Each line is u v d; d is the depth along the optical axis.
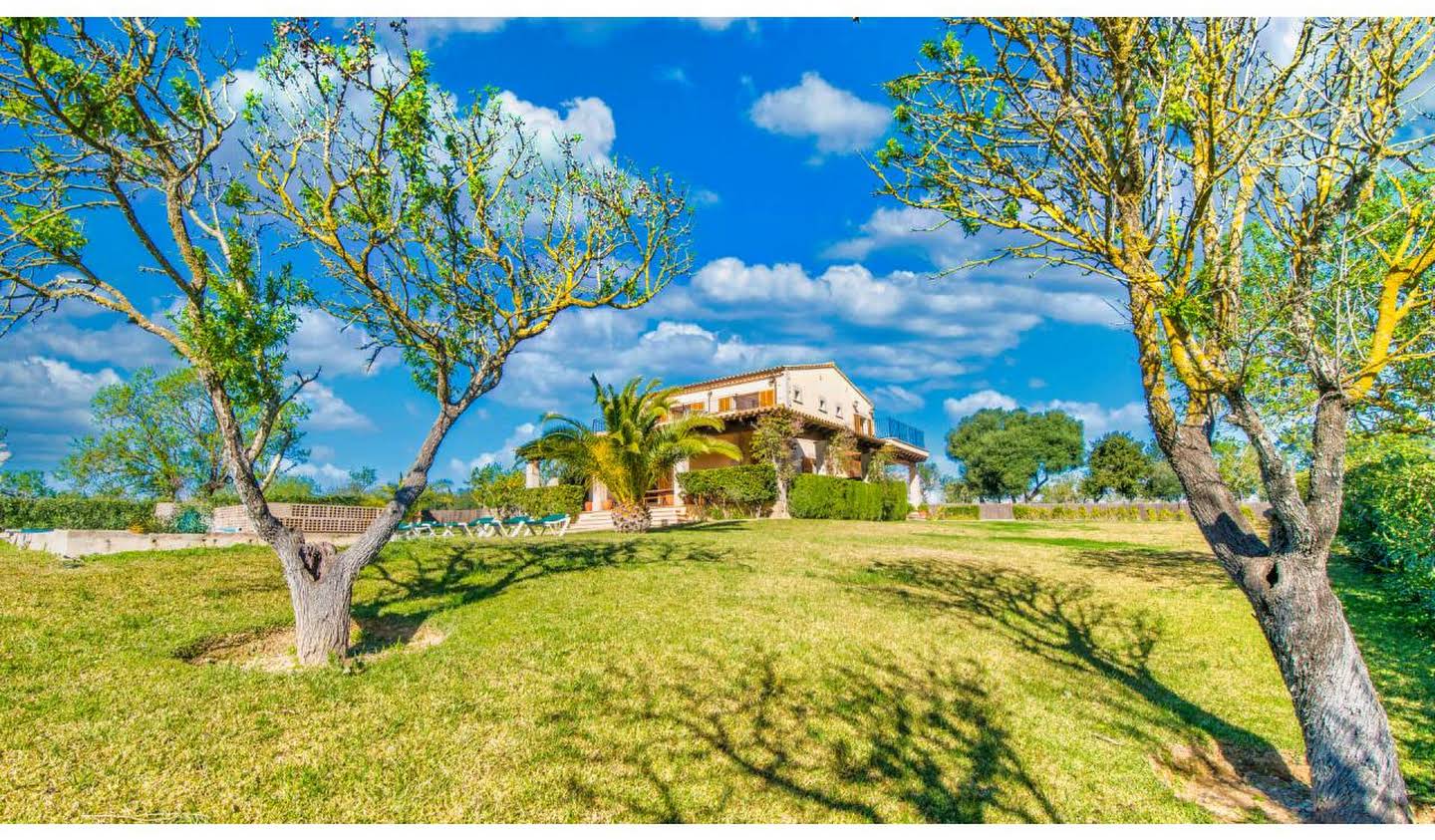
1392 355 4.76
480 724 6.20
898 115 6.15
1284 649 5.16
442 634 8.78
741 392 36.44
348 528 22.05
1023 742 6.64
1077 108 5.61
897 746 6.38
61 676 6.58
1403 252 4.86
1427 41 4.65
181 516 21.72
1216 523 5.68
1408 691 7.57
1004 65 5.79
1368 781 4.79
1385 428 6.96
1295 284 5.19
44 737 5.39
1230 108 5.05
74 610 8.59
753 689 7.35
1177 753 6.71
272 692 6.57
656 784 5.49
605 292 9.73
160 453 30.98
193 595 9.76
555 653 7.99
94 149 7.14
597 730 6.24
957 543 19.58
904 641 9.21
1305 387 7.03
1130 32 5.46
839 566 14.52
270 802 4.85
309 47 7.22
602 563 13.43
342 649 7.68
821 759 6.07
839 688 7.54
